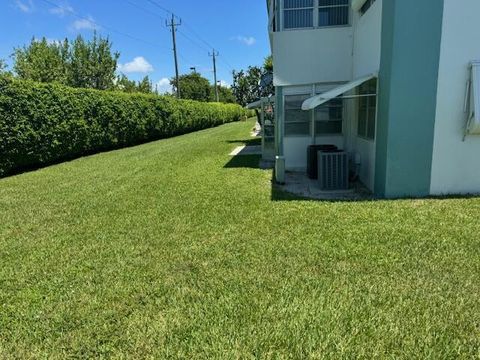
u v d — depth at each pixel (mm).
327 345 3180
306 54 11641
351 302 3828
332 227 6051
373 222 6230
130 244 5734
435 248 5070
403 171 7992
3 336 3520
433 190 8023
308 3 11414
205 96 83812
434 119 7703
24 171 14305
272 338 3299
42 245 5832
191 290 4219
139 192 9250
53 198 8977
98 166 14227
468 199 7508
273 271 4602
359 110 10602
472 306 3697
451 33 7367
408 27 7410
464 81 7512
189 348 3219
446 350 3086
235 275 4535
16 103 13469
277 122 12094
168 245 5629
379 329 3373
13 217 7453
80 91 17719
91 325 3621
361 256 4906
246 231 6066
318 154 9609
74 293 4262
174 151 18188
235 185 9797
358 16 10695
